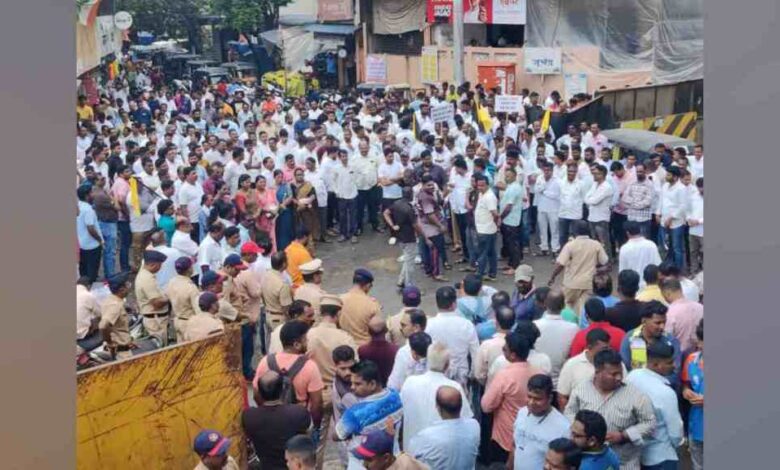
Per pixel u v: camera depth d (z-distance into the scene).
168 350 6.37
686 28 21.69
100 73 28.56
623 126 18.25
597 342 6.32
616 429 5.72
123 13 30.25
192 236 13.80
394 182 15.26
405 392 6.32
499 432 6.60
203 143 17.14
